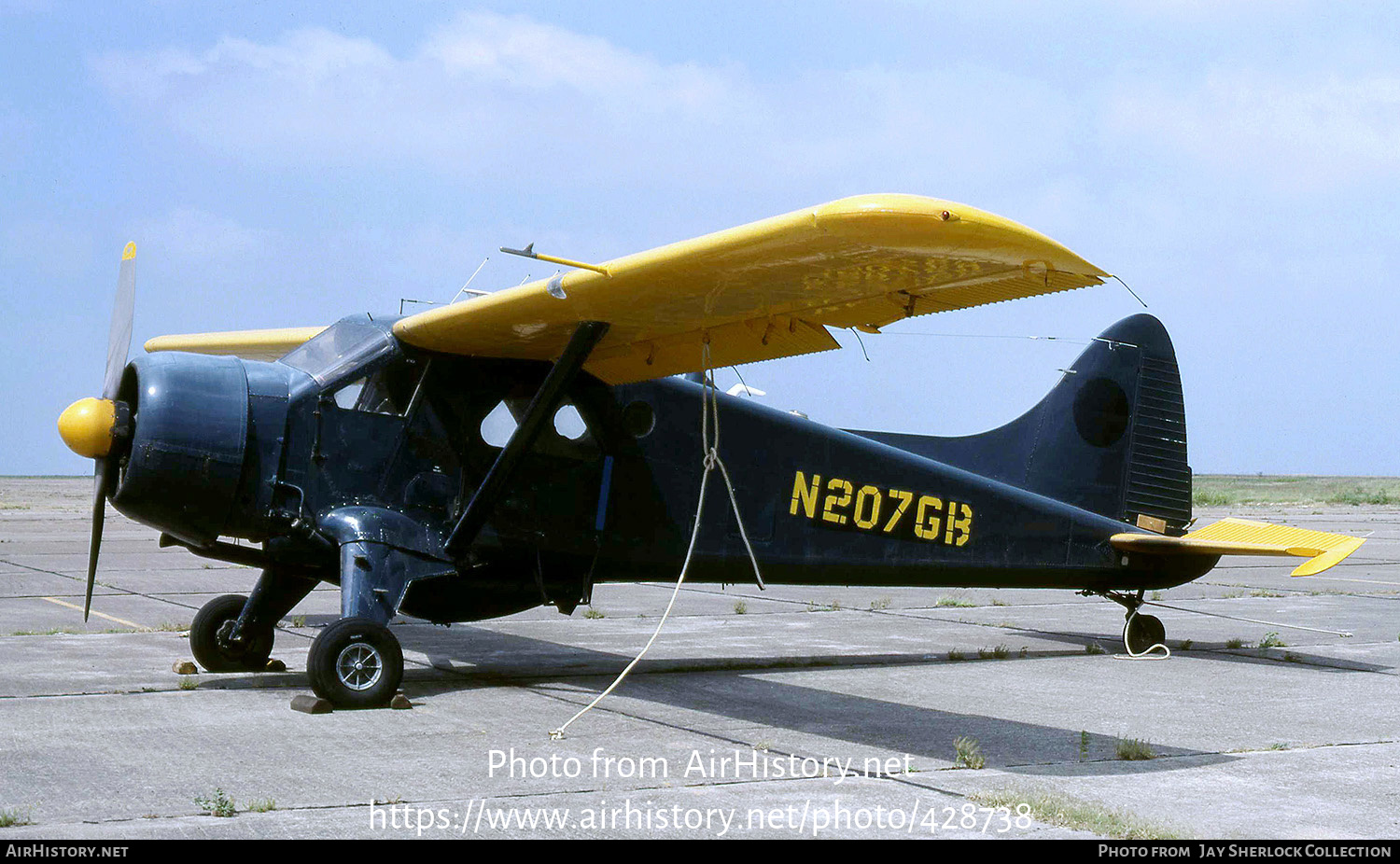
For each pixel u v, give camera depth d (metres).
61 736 6.18
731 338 7.89
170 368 7.54
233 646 8.42
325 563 7.93
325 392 7.83
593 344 7.55
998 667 9.62
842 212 5.43
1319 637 11.94
